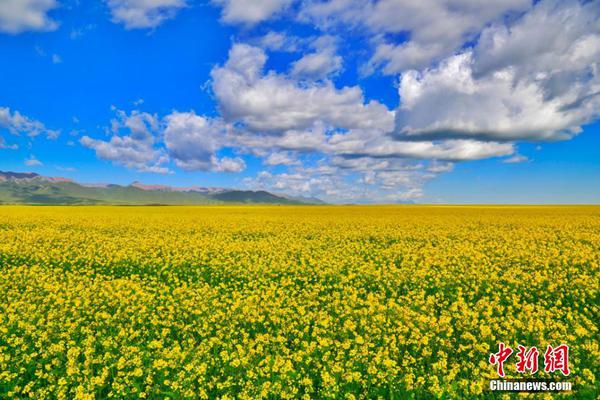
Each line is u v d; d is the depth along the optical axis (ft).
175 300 40.29
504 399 21.59
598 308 36.58
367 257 63.82
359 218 143.84
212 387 23.41
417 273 50.42
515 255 61.57
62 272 55.77
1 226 109.50
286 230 102.12
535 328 29.78
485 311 35.76
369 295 40.42
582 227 105.19
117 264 59.82
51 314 33.78
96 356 27.91
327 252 67.15
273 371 24.97
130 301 40.16
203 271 56.08
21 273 52.90
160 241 77.87
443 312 35.45
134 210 214.69
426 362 26.99
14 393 22.80
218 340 28.94
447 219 136.26
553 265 56.44
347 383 23.88
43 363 26.40
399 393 22.77
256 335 30.60
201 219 136.98
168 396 22.72
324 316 34.32
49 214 160.15
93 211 196.54
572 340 28.76
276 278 52.65
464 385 22.62
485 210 213.46
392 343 27.61
